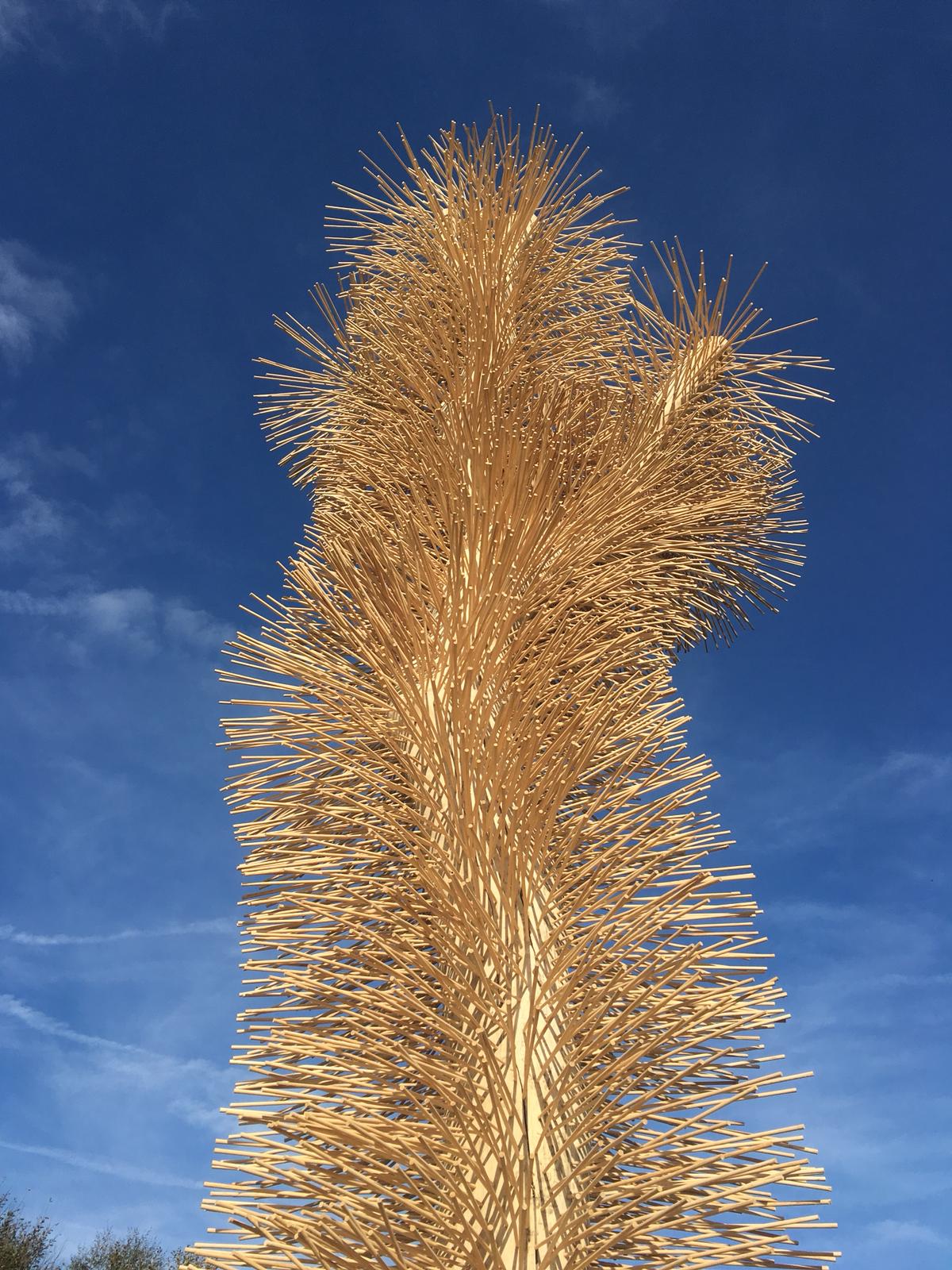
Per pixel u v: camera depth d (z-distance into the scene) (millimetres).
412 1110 1057
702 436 2506
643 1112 954
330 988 1152
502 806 1281
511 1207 926
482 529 1669
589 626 1608
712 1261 867
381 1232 949
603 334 2785
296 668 1647
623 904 1072
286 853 1447
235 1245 919
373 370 2527
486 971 1166
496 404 1978
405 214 2996
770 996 1060
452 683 1432
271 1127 1003
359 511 2092
